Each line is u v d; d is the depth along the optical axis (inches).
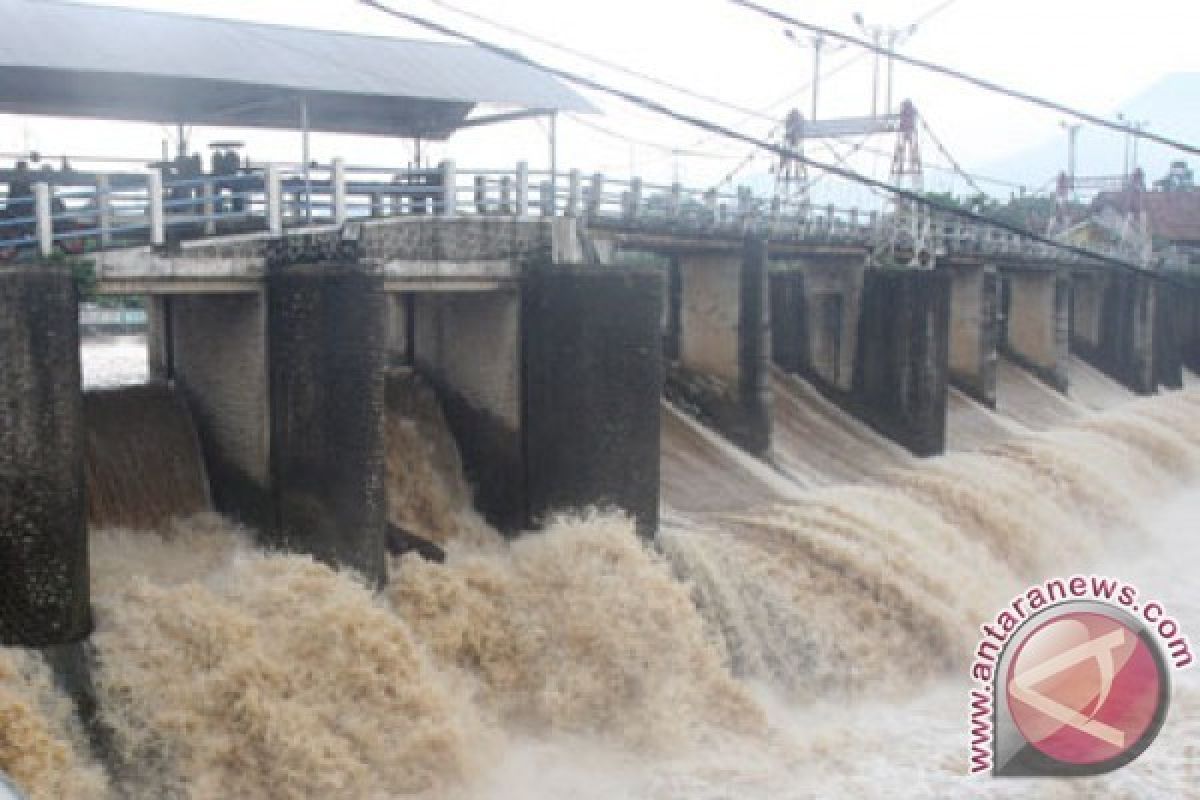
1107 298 2420.0
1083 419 1980.8
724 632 940.0
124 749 671.8
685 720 856.3
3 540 667.4
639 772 814.5
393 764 731.4
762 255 1316.4
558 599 887.7
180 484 908.0
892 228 1592.0
